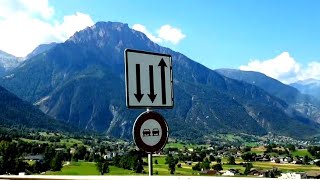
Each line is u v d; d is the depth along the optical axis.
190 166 156.38
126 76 5.59
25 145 163.62
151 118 5.84
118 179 5.79
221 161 198.88
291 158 193.00
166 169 124.50
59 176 6.50
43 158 132.62
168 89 6.16
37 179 6.88
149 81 5.91
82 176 6.25
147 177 5.60
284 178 4.65
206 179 5.06
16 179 7.43
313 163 169.38
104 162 112.19
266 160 199.50
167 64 6.19
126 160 92.69
